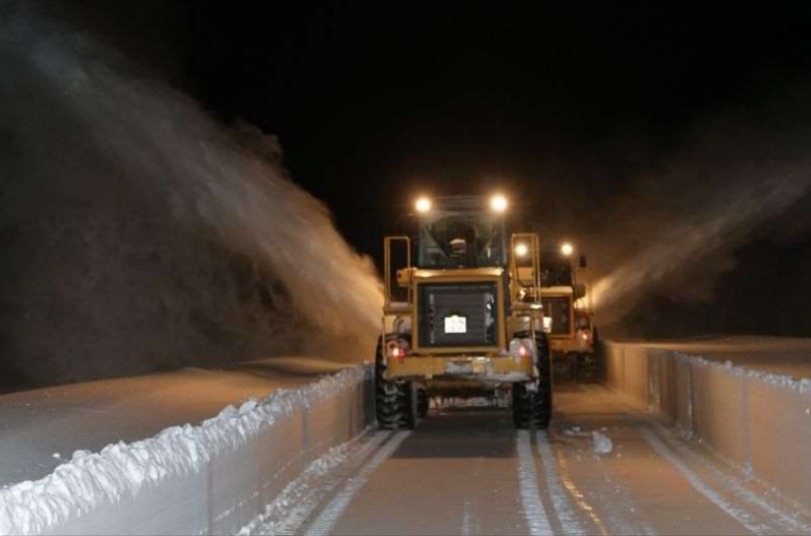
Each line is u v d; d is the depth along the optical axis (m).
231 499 11.84
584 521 12.94
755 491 14.81
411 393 22.73
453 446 20.14
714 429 18.72
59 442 14.55
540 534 12.25
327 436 18.42
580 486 15.41
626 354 32.41
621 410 27.33
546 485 15.53
